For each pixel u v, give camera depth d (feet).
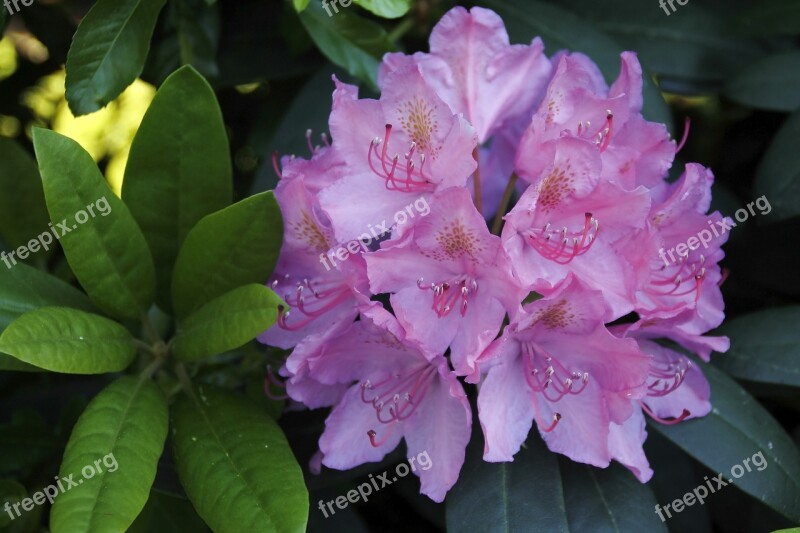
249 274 2.10
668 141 2.08
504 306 2.00
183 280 2.11
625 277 2.00
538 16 2.40
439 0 2.42
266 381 2.13
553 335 2.03
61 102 2.61
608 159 2.05
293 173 2.08
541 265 2.02
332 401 2.10
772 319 2.26
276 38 2.44
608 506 2.09
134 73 2.17
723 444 2.15
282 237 2.07
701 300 2.13
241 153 2.59
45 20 2.49
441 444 2.04
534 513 2.07
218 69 2.42
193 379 2.20
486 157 2.23
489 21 2.10
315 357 2.02
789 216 2.27
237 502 1.95
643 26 2.48
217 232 2.07
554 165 1.99
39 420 2.33
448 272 2.02
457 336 2.01
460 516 2.07
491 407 2.00
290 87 2.49
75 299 2.14
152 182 2.13
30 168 2.36
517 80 2.13
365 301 1.97
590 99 2.06
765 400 2.47
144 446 1.97
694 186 2.09
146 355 2.20
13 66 2.59
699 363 2.21
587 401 2.04
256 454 2.00
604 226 2.02
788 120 2.30
